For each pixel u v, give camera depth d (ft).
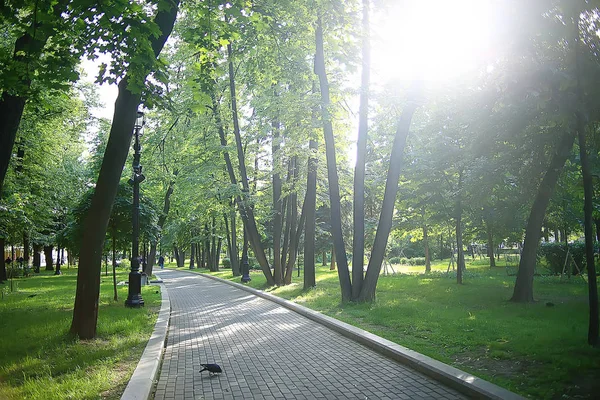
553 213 70.90
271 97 64.64
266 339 31.99
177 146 89.10
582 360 21.26
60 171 89.71
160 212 61.41
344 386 20.40
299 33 49.39
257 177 87.86
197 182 83.51
